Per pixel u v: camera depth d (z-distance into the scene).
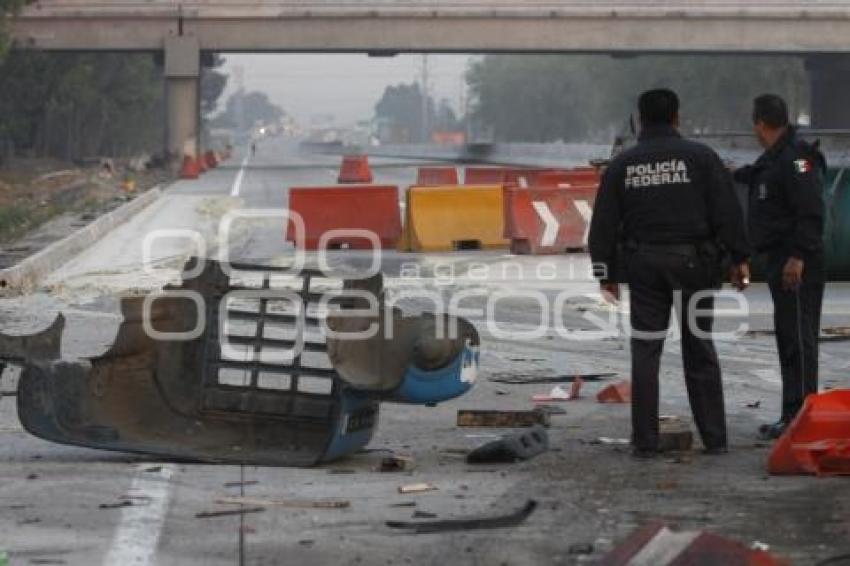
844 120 121.19
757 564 7.30
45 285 27.27
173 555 8.27
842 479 10.31
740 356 17.94
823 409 10.52
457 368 10.98
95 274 29.52
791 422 11.09
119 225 45.47
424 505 9.58
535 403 14.59
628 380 15.97
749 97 156.75
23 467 11.05
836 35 109.19
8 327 21.25
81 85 135.00
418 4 112.31
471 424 13.15
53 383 11.11
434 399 10.98
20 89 127.94
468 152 146.12
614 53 111.94
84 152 163.25
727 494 9.83
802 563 8.02
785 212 12.10
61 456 11.64
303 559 8.19
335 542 8.56
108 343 19.31
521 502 9.64
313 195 34.88
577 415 13.67
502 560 8.15
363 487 10.20
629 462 11.06
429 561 8.12
